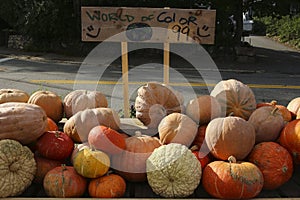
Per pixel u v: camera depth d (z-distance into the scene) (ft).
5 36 45.09
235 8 37.81
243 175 5.81
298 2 37.45
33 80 24.54
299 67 34.86
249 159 6.59
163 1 37.37
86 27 8.88
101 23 8.87
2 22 46.34
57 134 6.81
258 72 31.32
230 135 6.28
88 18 8.84
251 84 25.22
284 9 37.70
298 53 47.16
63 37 40.47
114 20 8.87
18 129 6.25
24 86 22.59
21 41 42.57
